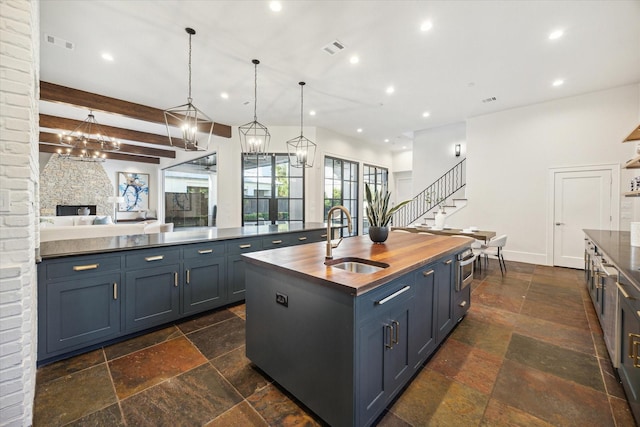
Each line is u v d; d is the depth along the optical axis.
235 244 3.12
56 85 4.31
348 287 1.28
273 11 2.70
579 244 4.88
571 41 3.22
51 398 1.65
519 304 3.23
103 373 1.90
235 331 2.54
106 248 2.25
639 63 3.72
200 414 1.53
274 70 3.90
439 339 2.21
